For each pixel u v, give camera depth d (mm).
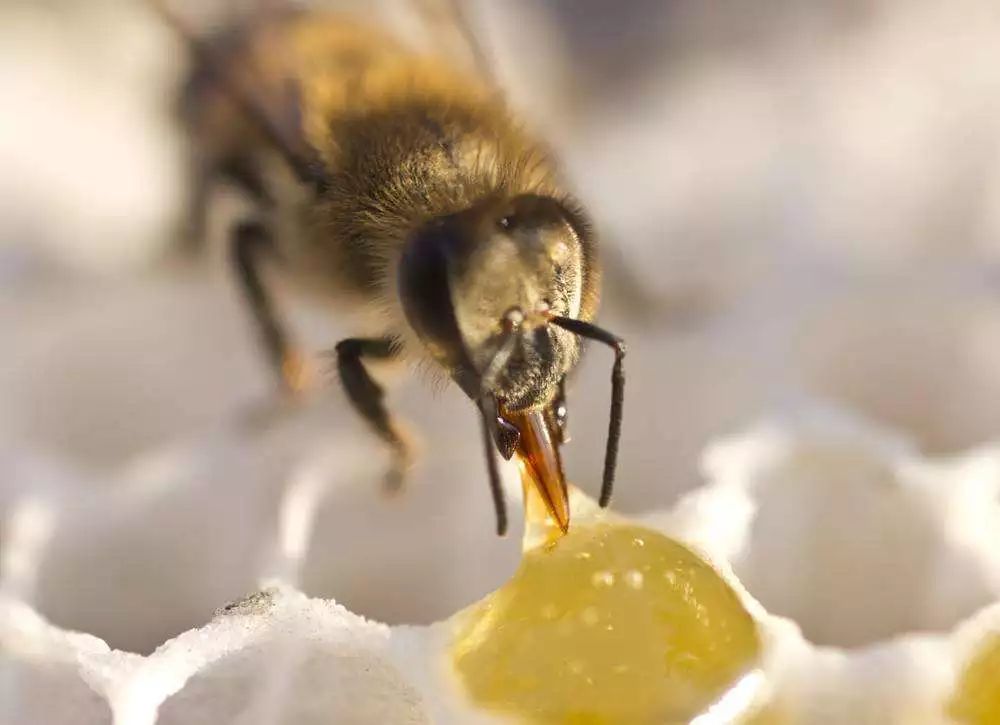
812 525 63
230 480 67
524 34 76
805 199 71
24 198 74
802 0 75
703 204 73
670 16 77
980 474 62
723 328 69
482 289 55
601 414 67
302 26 66
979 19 73
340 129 63
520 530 62
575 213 57
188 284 73
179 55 70
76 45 75
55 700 59
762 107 74
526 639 55
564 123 75
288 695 58
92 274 74
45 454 68
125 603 66
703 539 59
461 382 56
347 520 67
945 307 68
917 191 71
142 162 75
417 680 56
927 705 56
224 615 58
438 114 62
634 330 69
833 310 68
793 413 64
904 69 73
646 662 54
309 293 66
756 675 55
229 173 68
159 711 59
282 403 68
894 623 63
